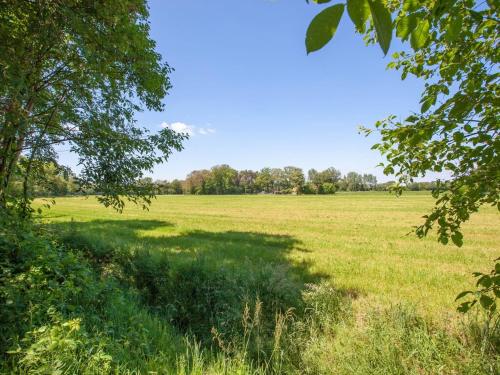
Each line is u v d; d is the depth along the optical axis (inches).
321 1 31.3
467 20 89.0
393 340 178.7
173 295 262.1
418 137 97.4
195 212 1443.2
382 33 30.2
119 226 821.9
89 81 226.8
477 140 96.0
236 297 247.4
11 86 160.7
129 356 149.1
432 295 288.2
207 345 212.7
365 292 298.5
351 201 2532.0
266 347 198.8
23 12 181.8
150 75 266.8
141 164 286.7
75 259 218.2
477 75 101.7
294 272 362.9
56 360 118.2
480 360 154.8
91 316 175.2
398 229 826.8
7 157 213.5
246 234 717.3
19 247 190.5
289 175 5723.4
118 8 194.4
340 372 168.2
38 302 157.2
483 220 1045.2
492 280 90.0
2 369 119.8
